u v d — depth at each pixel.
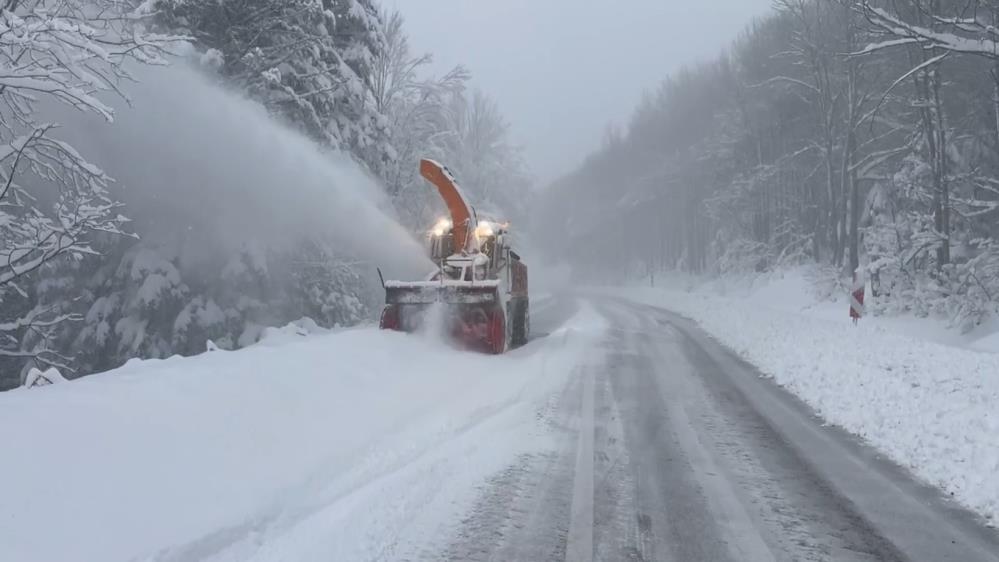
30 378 6.01
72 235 9.62
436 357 9.95
